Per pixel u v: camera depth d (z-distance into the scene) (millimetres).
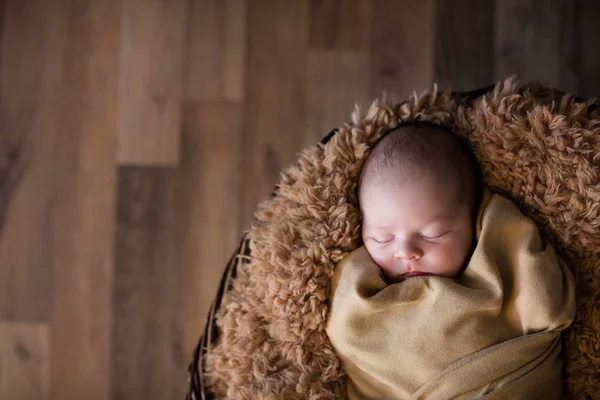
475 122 896
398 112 925
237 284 922
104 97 1441
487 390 775
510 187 892
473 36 1379
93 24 1446
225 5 1425
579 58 1353
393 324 823
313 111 1398
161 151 1425
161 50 1433
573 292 814
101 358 1408
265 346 877
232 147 1410
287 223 907
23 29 1452
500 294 799
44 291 1432
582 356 842
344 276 864
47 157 1444
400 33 1394
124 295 1415
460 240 860
